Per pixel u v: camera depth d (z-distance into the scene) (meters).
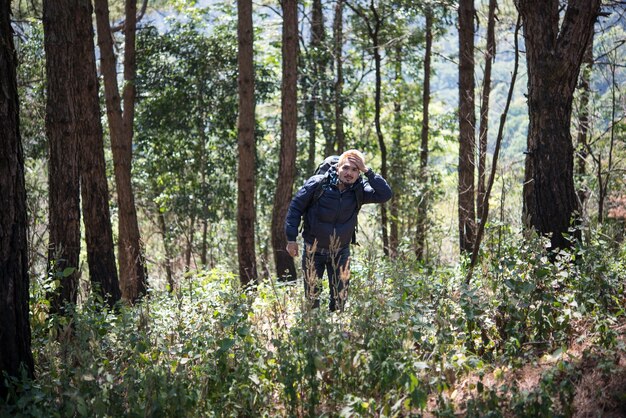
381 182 6.14
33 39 15.36
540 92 6.91
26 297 4.52
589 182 14.60
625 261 6.68
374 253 6.47
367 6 19.05
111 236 8.32
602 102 14.53
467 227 12.47
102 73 13.55
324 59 20.98
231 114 21.61
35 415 3.90
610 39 12.62
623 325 5.15
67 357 4.66
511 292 5.31
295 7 14.91
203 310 5.77
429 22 19.25
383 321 4.84
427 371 4.51
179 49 21.39
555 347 5.02
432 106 25.73
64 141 7.35
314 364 4.26
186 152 22.50
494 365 4.85
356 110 24.00
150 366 4.52
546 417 3.86
